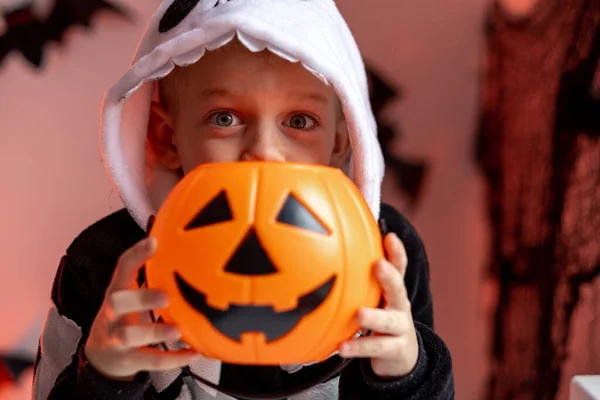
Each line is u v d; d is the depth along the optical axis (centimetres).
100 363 61
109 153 82
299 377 84
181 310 53
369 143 77
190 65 77
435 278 133
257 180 54
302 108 77
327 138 81
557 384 117
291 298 51
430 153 130
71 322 89
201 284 51
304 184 55
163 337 55
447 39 127
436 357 73
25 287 140
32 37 132
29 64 133
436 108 129
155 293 54
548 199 117
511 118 121
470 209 128
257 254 51
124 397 62
